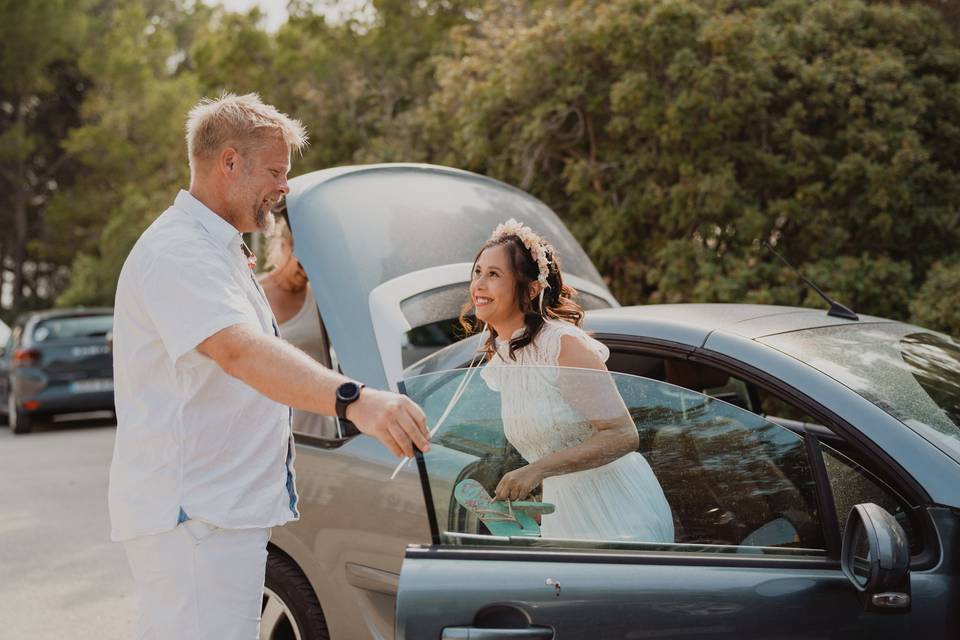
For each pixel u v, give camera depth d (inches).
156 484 79.1
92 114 943.7
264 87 588.1
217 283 76.9
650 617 73.5
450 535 75.7
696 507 80.0
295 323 159.0
